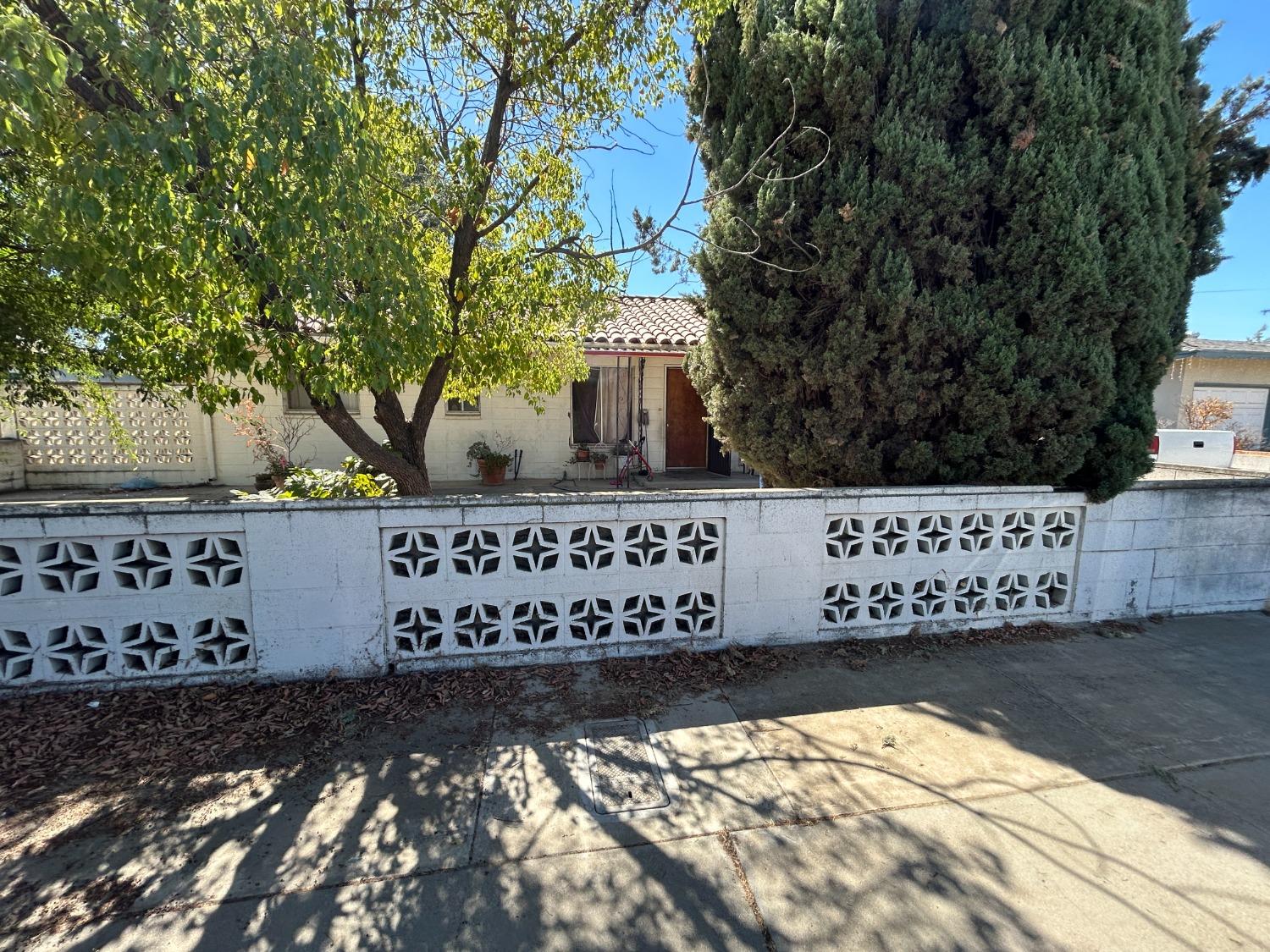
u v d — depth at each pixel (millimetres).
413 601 3537
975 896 2053
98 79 2664
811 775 2711
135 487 9828
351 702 3258
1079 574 4461
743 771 2740
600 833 2354
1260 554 4840
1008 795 2582
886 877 2139
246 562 3312
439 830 2354
